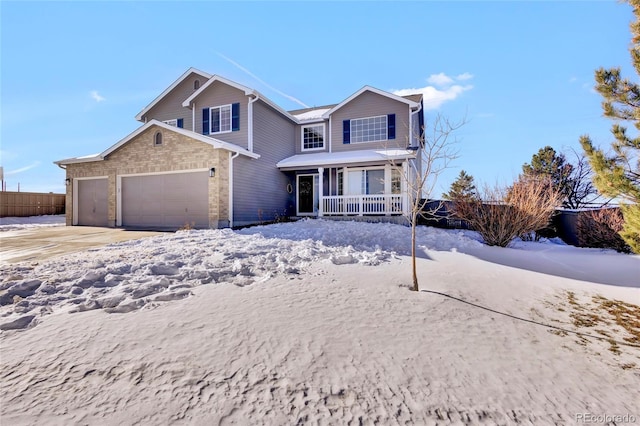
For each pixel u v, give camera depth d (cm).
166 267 521
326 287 462
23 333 302
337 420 204
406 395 231
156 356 267
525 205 916
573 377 262
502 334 337
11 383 229
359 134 1627
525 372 267
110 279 454
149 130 1309
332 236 938
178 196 1263
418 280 518
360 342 305
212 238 864
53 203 2272
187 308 368
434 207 1404
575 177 1972
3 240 896
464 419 209
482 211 966
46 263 545
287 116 1670
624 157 494
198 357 268
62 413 201
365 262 620
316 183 1753
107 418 198
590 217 949
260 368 256
